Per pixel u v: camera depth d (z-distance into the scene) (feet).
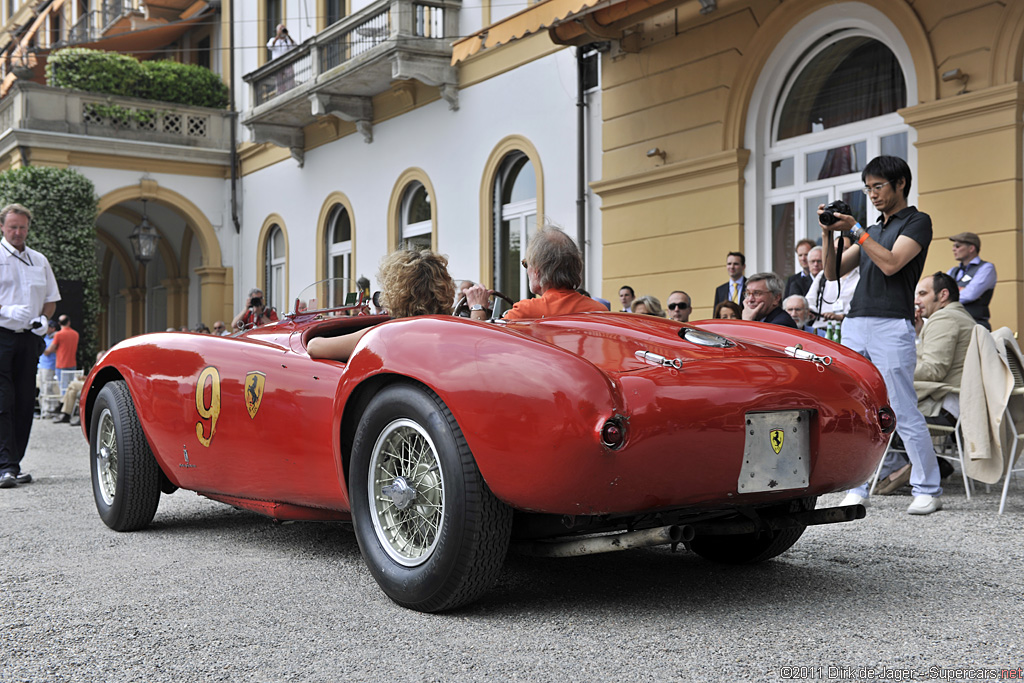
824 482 8.95
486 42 31.71
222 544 12.44
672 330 9.73
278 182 61.57
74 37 84.23
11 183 57.88
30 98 60.75
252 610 9.03
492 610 8.92
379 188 50.72
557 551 8.91
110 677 7.20
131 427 13.20
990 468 14.44
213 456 11.78
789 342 10.39
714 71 30.42
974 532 12.78
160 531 13.52
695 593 9.50
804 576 10.25
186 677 7.16
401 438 9.25
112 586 10.11
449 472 8.43
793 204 28.78
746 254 29.71
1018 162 22.33
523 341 8.30
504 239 42.27
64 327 44.55
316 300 14.44
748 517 9.19
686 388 8.13
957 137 23.50
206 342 12.18
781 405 8.51
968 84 23.29
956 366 16.66
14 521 14.42
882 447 9.40
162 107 64.85
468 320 8.94
